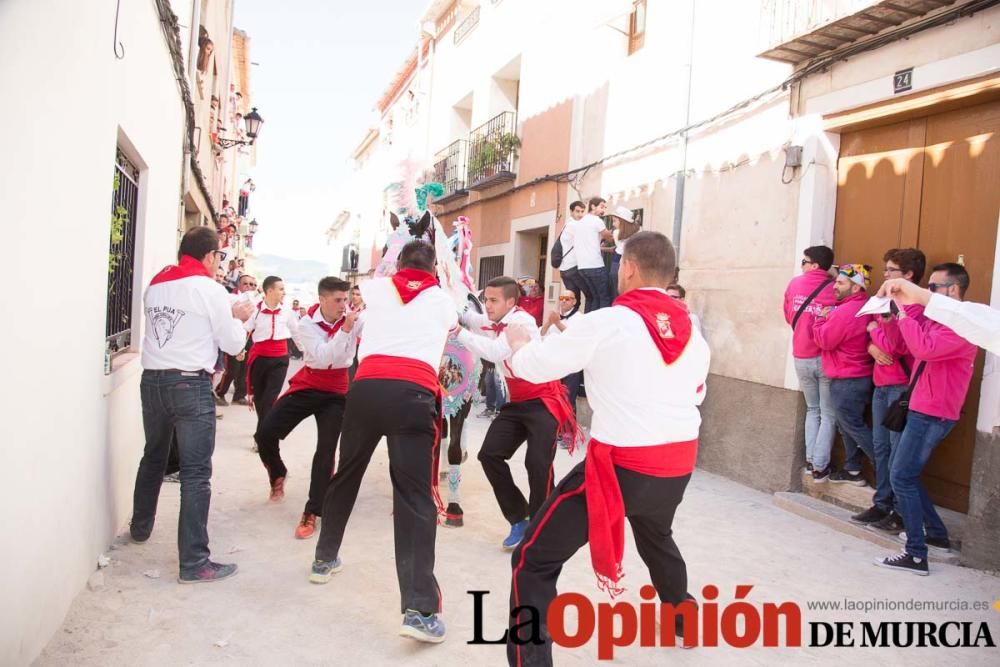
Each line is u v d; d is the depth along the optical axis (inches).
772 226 246.2
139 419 205.3
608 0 372.5
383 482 237.0
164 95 225.1
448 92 652.7
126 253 185.3
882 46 205.3
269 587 145.7
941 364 162.2
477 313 204.2
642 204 332.8
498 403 374.9
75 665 110.3
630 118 346.9
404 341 135.4
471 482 245.0
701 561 171.5
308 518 177.6
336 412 183.0
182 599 137.0
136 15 168.1
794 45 217.2
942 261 197.0
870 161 219.6
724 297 268.4
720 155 275.6
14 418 95.1
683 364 105.3
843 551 181.5
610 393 104.9
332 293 182.5
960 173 193.0
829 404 215.5
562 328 134.4
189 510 145.5
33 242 99.3
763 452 241.9
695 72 293.9
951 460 193.2
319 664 116.5
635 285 112.6
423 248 146.2
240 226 946.7
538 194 446.6
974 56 178.9
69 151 114.0
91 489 139.7
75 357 123.3
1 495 92.0
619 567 103.3
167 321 147.0
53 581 116.1
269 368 270.1
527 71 474.0
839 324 202.7
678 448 105.4
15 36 89.6
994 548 165.6
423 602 123.1
